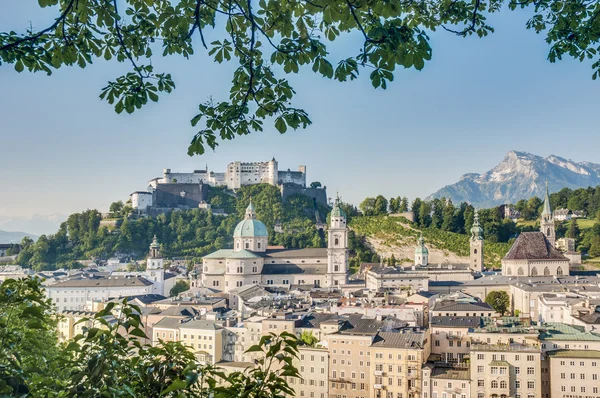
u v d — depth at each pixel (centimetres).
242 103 3225
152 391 2848
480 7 3584
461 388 16300
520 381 15912
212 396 2836
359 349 17650
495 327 18262
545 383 16212
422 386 16738
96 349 2834
